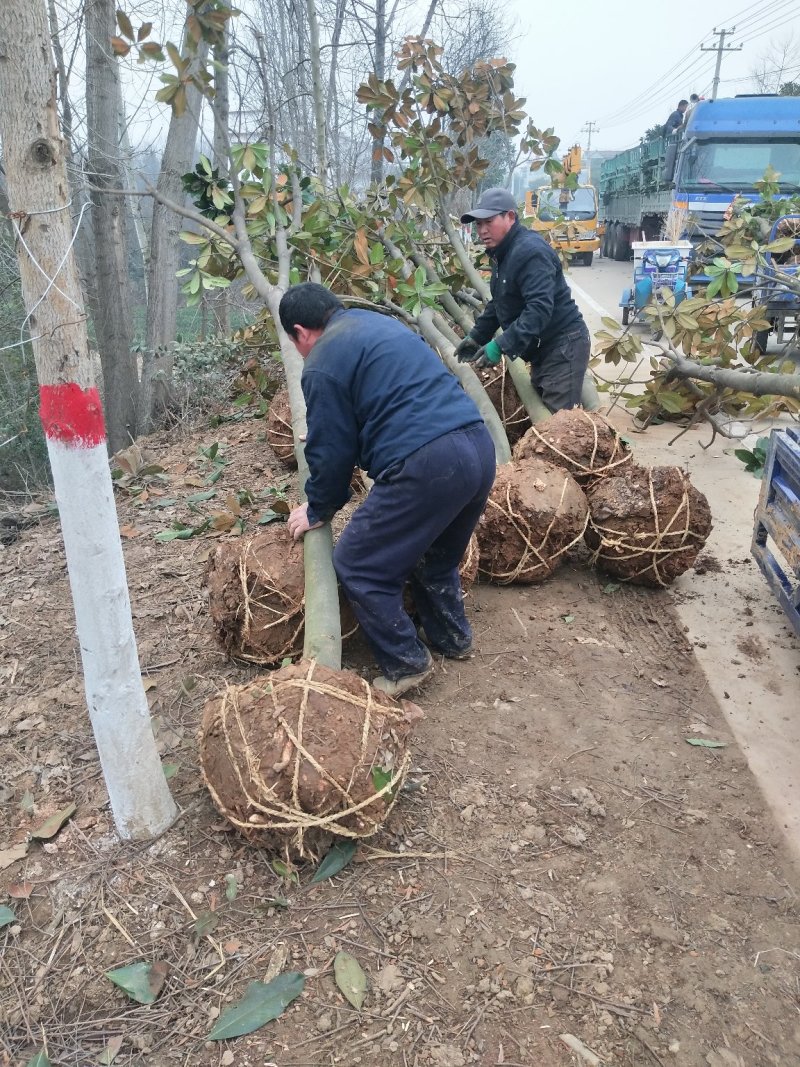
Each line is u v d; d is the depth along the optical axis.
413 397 2.89
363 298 6.53
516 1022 2.10
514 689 3.46
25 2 1.88
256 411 7.84
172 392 8.55
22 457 8.31
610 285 17.33
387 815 2.60
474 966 2.24
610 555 4.20
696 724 3.30
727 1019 2.12
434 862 2.58
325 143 8.78
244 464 6.39
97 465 2.19
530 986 2.19
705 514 4.14
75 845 2.67
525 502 4.03
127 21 4.35
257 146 5.31
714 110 12.95
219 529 4.85
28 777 3.01
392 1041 2.05
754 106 12.85
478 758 3.05
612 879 2.53
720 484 5.72
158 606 4.16
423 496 2.88
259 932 2.35
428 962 2.25
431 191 6.90
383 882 2.50
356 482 5.37
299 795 2.37
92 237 8.80
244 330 7.84
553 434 4.45
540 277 4.79
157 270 8.42
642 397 6.59
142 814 2.63
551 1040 2.06
